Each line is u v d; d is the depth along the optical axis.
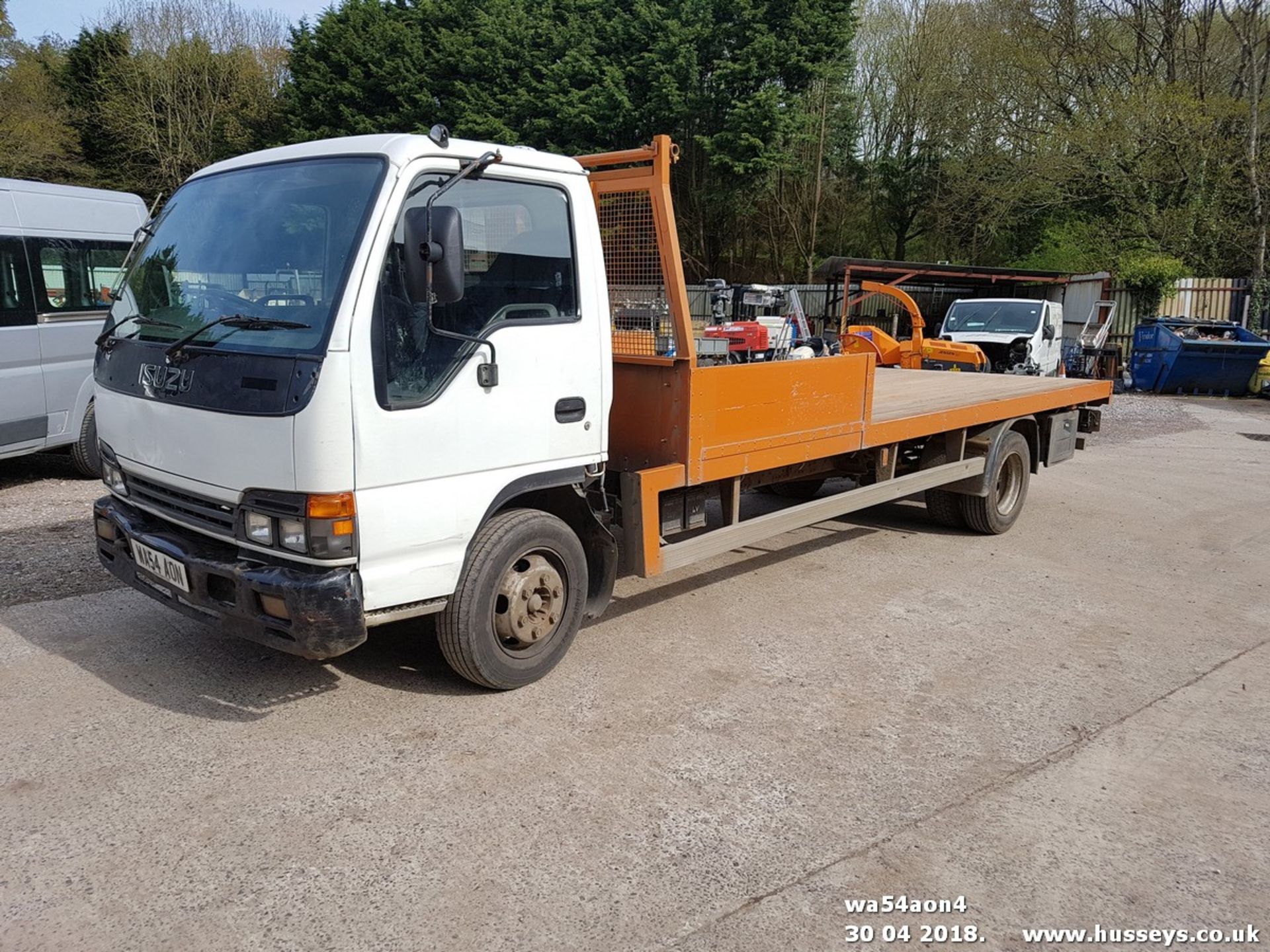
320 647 3.54
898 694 4.62
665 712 4.32
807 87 31.22
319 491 3.48
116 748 3.82
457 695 4.40
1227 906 3.08
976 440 7.59
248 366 3.62
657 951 2.75
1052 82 28.83
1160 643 5.44
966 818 3.53
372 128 32.94
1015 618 5.82
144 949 2.69
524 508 4.37
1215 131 26.09
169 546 3.91
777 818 3.48
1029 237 32.22
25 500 8.27
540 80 32.31
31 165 31.95
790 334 9.14
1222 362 19.38
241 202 4.09
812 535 7.82
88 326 8.80
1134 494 9.89
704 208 32.91
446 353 3.82
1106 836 3.45
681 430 4.80
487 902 2.94
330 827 3.31
